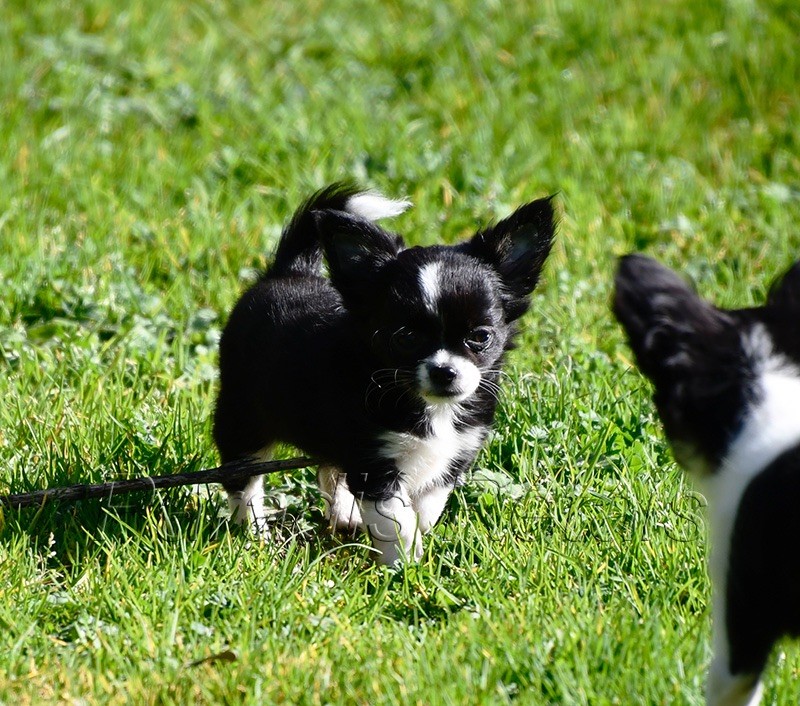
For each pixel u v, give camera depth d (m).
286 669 5.66
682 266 10.36
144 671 5.64
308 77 14.20
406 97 13.76
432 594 6.48
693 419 5.07
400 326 6.87
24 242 10.30
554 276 10.09
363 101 13.35
